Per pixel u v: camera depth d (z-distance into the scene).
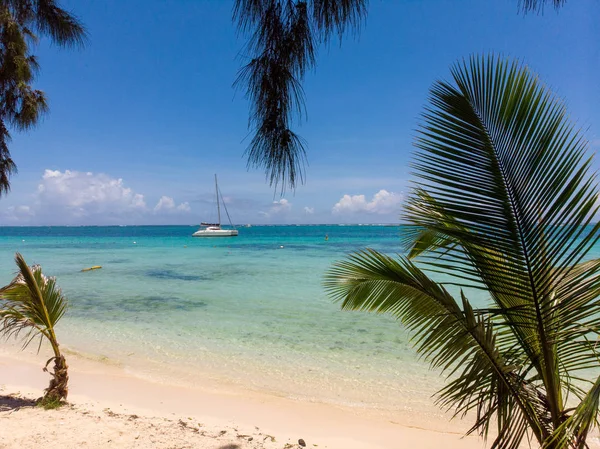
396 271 2.64
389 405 5.70
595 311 2.06
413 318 2.72
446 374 6.83
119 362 7.47
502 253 2.11
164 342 8.70
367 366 7.24
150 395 5.93
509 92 1.99
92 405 5.25
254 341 8.77
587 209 1.87
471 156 2.08
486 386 2.45
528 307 2.19
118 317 11.06
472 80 2.07
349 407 5.64
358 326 10.09
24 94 4.06
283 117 1.98
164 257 30.69
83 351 8.10
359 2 1.96
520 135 1.98
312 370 7.05
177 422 4.82
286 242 53.44
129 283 17.50
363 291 2.97
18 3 3.49
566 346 2.30
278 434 4.79
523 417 2.38
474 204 2.08
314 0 1.98
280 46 1.97
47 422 4.31
